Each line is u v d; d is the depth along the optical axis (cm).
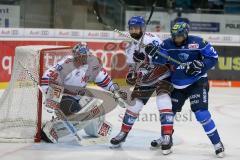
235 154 1038
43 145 1067
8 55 1939
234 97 1902
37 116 1088
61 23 2255
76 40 2053
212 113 1565
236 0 2370
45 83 1068
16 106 1173
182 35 970
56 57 1162
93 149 1045
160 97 1009
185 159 983
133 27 1030
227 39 2180
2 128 1175
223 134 1259
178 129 1298
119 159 971
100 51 2062
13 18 2161
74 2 2252
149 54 996
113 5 2267
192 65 972
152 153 1024
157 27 2267
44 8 2227
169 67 1020
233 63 2181
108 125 1125
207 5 2358
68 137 1139
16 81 1165
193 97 996
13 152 1006
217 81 2181
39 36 2003
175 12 2280
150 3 2339
